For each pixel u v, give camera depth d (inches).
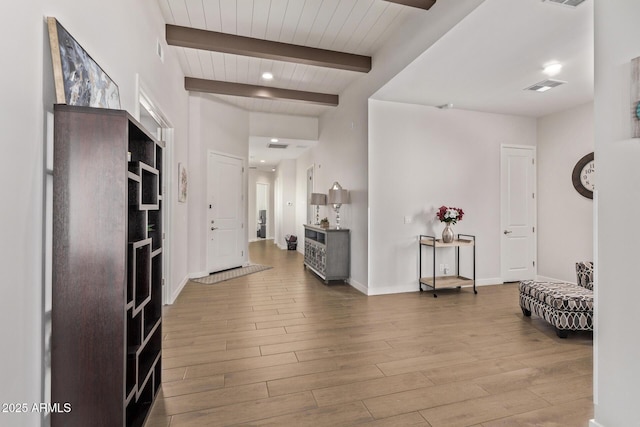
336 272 192.1
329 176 234.7
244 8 121.1
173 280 155.0
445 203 184.1
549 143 195.5
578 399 77.2
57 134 49.9
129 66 88.4
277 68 171.5
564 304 113.7
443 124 183.6
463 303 155.6
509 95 163.2
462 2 99.0
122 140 52.0
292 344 107.0
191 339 110.3
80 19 60.6
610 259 62.3
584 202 176.7
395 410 72.2
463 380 85.3
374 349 103.7
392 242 174.7
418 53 122.0
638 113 57.4
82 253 50.6
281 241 376.5
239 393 78.3
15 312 43.4
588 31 105.1
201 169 202.2
